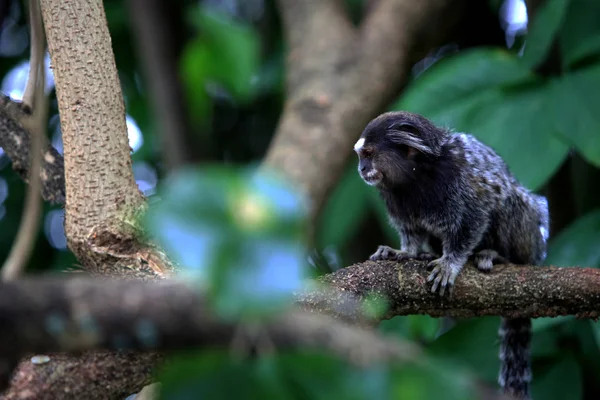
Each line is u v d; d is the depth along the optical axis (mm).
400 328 8328
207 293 2301
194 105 5781
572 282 6223
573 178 10023
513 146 8523
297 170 10188
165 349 3217
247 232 2217
